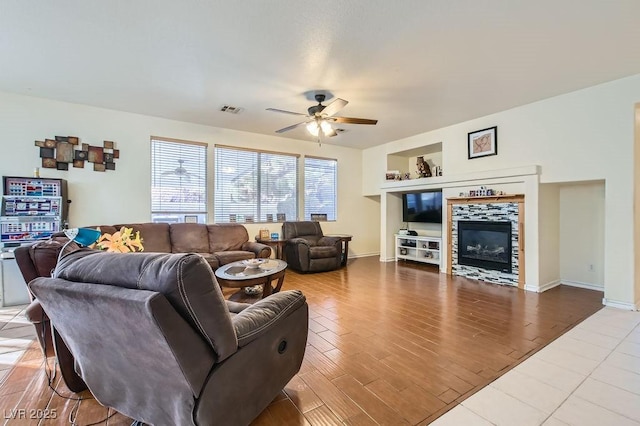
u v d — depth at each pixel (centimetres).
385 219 630
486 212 451
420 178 552
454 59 287
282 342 164
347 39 253
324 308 331
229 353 126
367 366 210
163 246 432
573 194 425
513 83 342
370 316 306
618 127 335
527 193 401
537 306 335
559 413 161
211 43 259
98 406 169
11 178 348
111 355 129
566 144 374
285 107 416
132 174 449
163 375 118
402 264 599
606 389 182
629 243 327
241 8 214
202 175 513
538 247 395
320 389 183
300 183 618
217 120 482
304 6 212
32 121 383
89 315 118
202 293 112
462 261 488
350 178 689
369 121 376
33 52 274
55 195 368
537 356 223
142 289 110
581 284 420
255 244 485
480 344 242
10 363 215
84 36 249
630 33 244
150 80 333
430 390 182
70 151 404
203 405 118
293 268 534
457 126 498
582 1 208
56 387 186
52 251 201
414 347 238
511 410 164
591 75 323
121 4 209
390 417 159
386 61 290
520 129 417
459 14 221
